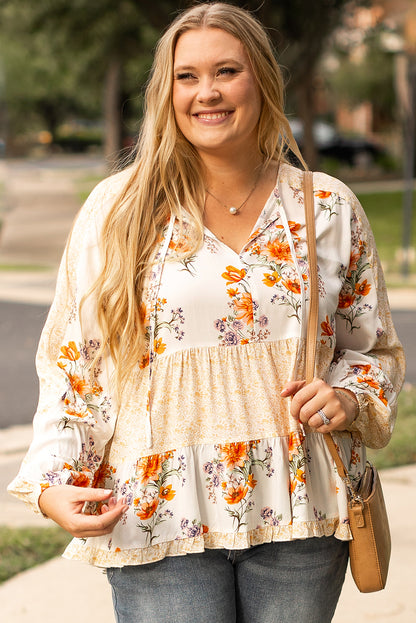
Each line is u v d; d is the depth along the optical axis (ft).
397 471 19.67
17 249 67.72
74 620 13.42
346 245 8.64
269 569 8.30
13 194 116.26
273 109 8.60
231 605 8.21
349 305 8.89
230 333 8.14
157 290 8.15
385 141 160.25
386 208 83.92
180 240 8.26
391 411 8.63
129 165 9.02
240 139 8.43
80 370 8.28
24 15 84.28
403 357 9.21
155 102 8.54
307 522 8.12
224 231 8.49
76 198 110.01
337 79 145.69
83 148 261.03
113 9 82.84
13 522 17.25
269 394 8.17
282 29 77.20
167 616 8.09
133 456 8.13
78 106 254.47
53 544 16.14
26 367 30.94
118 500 7.77
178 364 8.10
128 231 8.26
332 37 88.53
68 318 8.41
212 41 8.30
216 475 8.07
